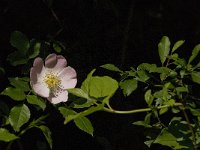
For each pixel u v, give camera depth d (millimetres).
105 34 917
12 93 637
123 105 905
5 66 843
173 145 644
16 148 824
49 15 889
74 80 676
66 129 864
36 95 656
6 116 664
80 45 888
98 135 890
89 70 883
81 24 904
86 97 589
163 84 685
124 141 902
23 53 684
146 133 703
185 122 655
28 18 876
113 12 928
